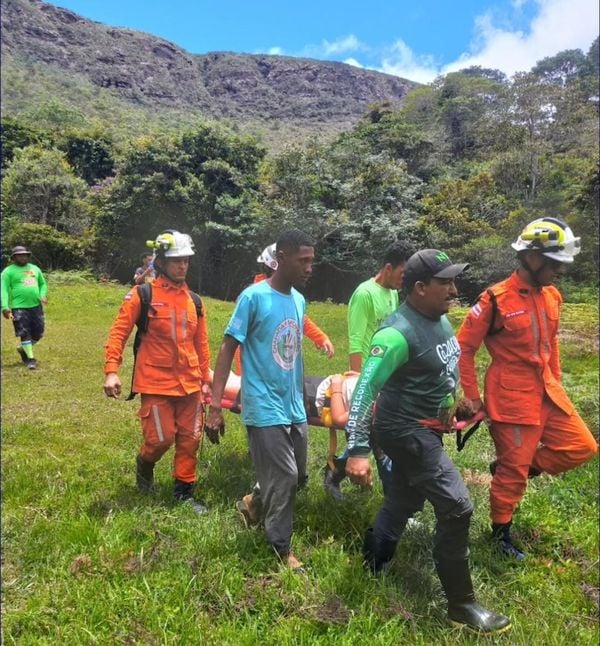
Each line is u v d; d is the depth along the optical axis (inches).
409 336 101.0
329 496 147.6
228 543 121.6
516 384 126.8
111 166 1535.4
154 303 141.2
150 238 1178.6
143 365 142.9
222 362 121.0
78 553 117.3
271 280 123.0
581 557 131.9
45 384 279.7
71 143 1510.8
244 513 131.1
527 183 1406.3
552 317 128.8
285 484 116.9
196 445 146.3
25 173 1211.9
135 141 1235.2
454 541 100.2
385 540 115.9
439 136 1710.1
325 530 133.0
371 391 99.7
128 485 154.3
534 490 166.4
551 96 1418.6
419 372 102.8
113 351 141.4
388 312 150.9
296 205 1119.6
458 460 188.1
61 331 474.0
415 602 108.0
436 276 100.1
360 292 149.6
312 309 719.7
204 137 1183.6
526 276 126.2
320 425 146.0
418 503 114.5
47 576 110.2
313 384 147.9
